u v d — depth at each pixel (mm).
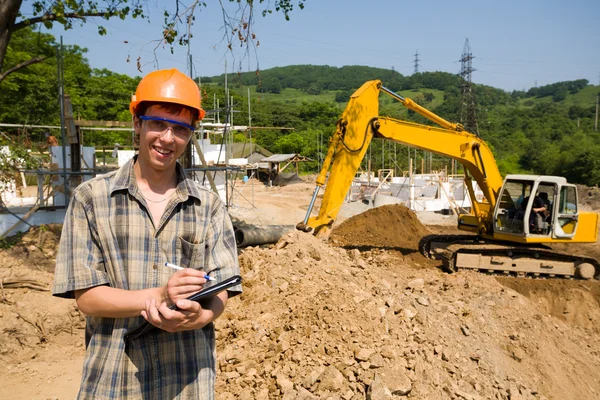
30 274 8203
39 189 10945
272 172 40500
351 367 4953
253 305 6516
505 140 72750
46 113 28359
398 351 5395
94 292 1943
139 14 10008
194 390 2105
